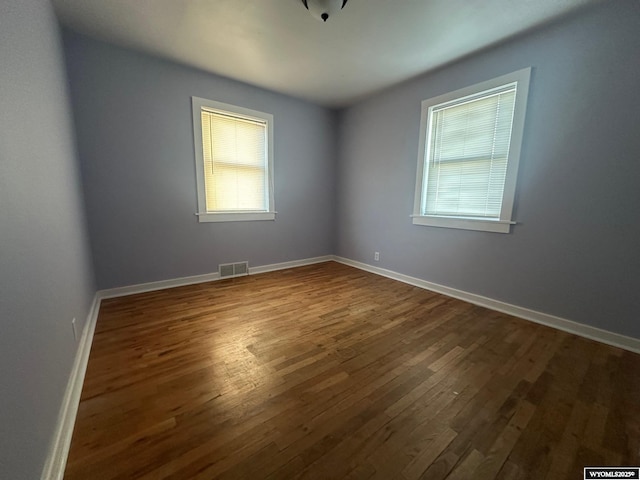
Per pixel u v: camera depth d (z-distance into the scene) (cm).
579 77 203
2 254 81
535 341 204
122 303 264
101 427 121
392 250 366
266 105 357
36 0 145
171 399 140
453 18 205
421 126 314
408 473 103
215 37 236
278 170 384
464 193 286
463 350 191
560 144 216
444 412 134
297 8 197
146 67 272
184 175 309
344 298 289
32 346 97
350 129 413
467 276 286
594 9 192
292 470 104
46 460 97
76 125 244
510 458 110
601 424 127
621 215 194
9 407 76
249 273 377
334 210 460
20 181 99
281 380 156
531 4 189
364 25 214
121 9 201
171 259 312
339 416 131
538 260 235
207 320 231
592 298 209
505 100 247
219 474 101
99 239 267
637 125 183
